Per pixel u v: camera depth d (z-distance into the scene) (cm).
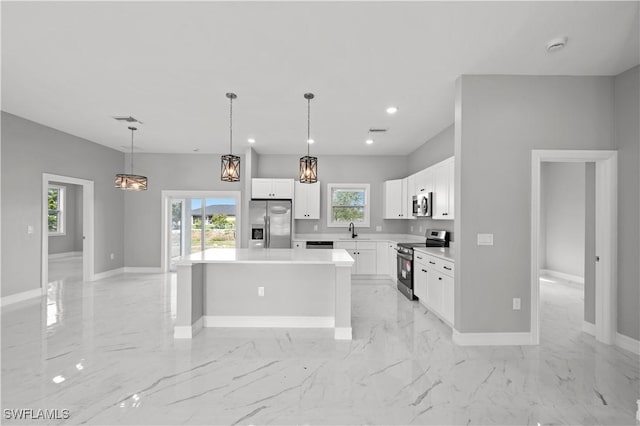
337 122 468
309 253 390
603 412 209
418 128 498
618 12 219
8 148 446
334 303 363
